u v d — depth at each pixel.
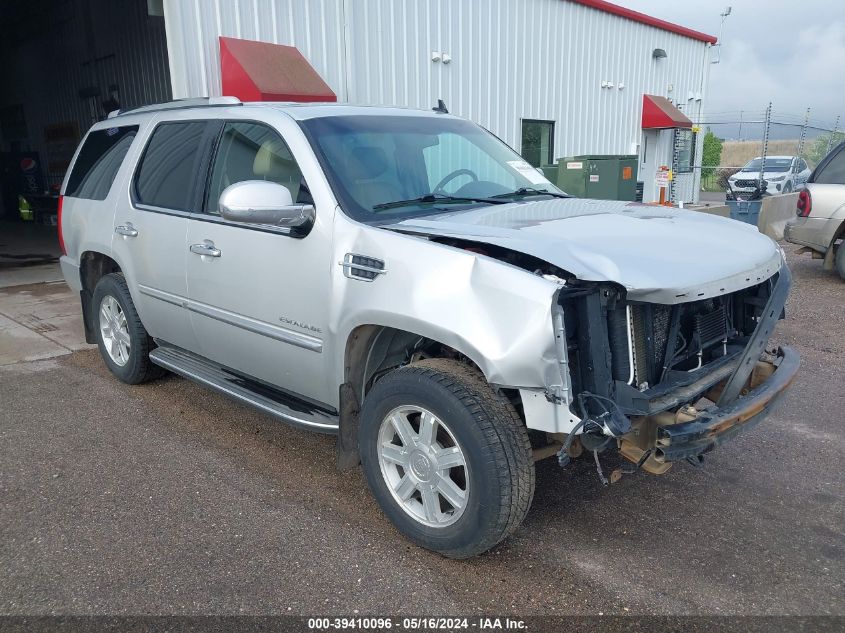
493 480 2.79
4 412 4.92
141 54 13.80
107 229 5.03
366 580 3.00
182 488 3.81
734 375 3.13
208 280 4.09
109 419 4.78
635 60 16.67
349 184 3.52
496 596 2.91
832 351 6.30
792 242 9.77
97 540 3.30
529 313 2.65
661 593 2.94
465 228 3.13
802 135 19.02
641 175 17.95
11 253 12.70
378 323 3.12
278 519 3.49
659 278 2.79
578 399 2.71
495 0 12.38
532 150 14.16
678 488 3.86
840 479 3.95
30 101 19.05
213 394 5.26
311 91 8.84
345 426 3.41
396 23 10.73
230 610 2.81
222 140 4.18
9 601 2.86
